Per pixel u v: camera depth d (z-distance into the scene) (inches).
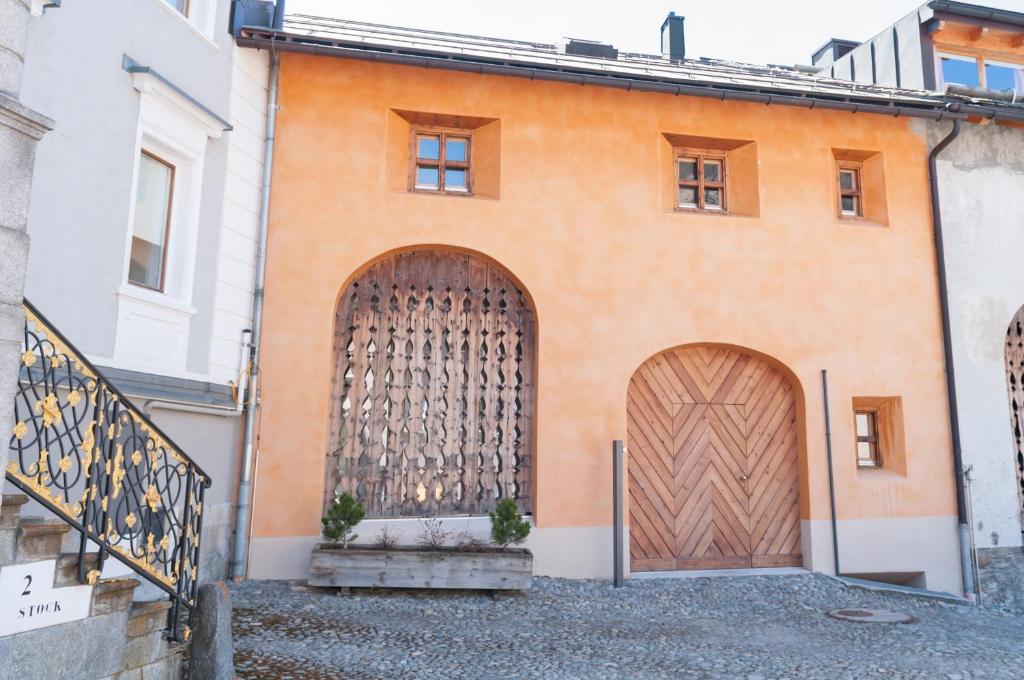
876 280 386.3
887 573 365.4
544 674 208.8
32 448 205.2
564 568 330.3
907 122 405.1
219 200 299.1
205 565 285.6
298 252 327.3
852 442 371.2
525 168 354.6
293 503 310.3
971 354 393.1
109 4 241.8
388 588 292.0
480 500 338.0
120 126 245.1
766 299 370.9
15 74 130.3
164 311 266.1
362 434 330.6
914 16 457.7
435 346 344.5
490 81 356.5
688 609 295.3
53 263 219.1
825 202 386.6
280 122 335.0
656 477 360.2
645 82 353.4
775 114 387.5
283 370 318.3
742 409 373.1
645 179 366.6
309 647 221.0
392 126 348.8
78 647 142.3
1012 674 229.6
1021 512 407.5
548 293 347.9
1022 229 413.4
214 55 298.8
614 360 349.4
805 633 269.6
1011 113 397.7
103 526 149.7
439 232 341.7
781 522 368.8
